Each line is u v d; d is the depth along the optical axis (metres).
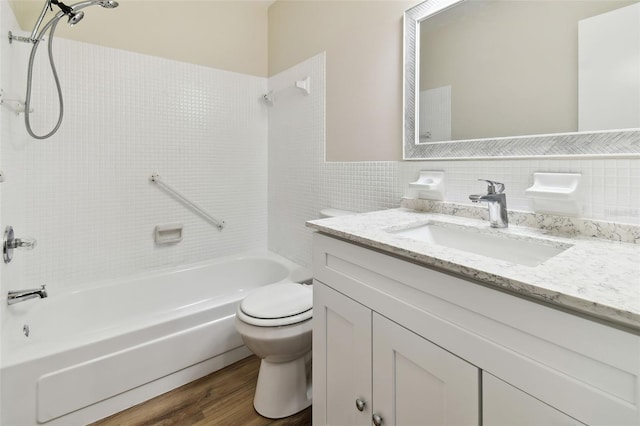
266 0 2.35
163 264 2.10
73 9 1.30
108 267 1.89
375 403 0.87
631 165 0.84
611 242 0.83
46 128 1.66
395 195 1.49
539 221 0.99
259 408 1.36
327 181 1.92
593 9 0.89
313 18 1.97
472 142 1.18
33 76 1.62
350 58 1.71
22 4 1.57
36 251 1.66
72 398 1.24
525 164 1.04
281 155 2.34
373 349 0.87
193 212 2.21
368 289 0.87
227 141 2.32
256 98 2.44
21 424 1.14
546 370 0.53
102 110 1.83
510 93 1.08
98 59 1.80
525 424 0.56
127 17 1.88
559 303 0.51
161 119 2.03
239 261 2.30
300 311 1.33
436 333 0.70
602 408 0.47
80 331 1.70
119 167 1.90
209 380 1.57
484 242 1.00
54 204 1.71
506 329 0.58
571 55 0.94
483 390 0.62
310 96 2.03
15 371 1.13
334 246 0.99
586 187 0.91
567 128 0.95
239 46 2.33
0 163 1.22
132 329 1.38
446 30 1.26
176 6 2.05
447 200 1.27
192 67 2.14
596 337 0.48
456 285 0.66
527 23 1.03
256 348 1.30
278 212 2.40
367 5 1.60
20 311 1.43
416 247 0.76
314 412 1.11
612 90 0.87
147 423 1.30
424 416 0.74
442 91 1.28
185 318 1.53
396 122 1.48
